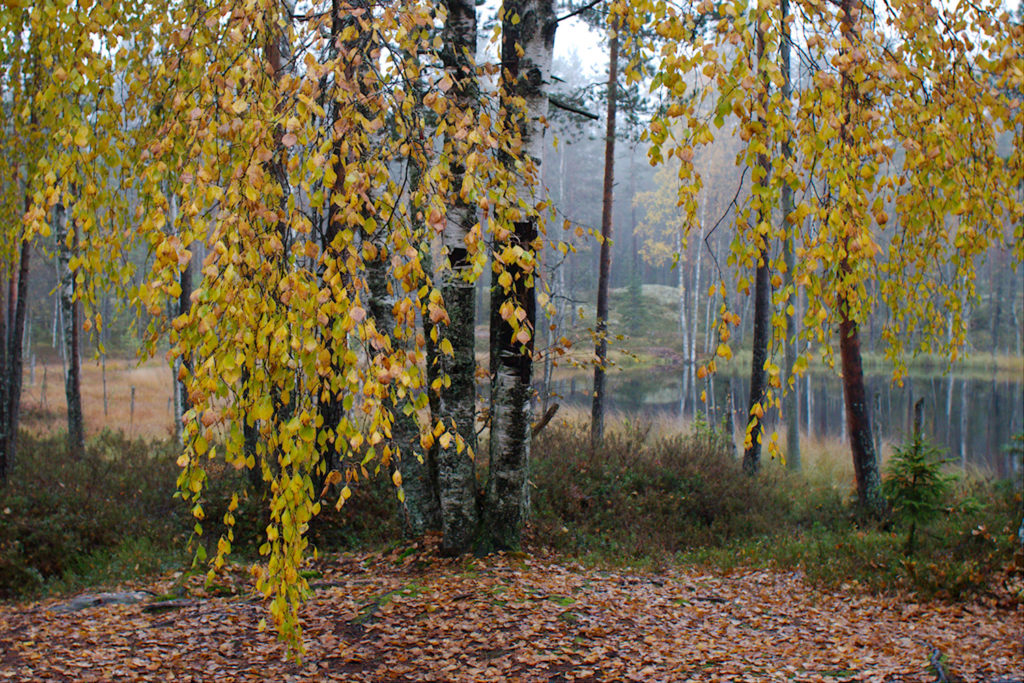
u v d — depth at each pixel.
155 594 6.96
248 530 8.95
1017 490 10.40
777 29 2.61
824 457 14.59
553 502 9.94
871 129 2.85
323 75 2.69
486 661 5.04
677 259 2.78
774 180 2.63
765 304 12.55
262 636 5.59
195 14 3.11
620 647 5.40
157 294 2.58
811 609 6.97
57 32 3.29
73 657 5.10
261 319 2.67
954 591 7.22
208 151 2.67
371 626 5.70
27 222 2.96
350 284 2.69
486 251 2.96
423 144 3.08
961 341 4.08
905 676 5.09
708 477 11.27
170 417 19.20
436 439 7.80
